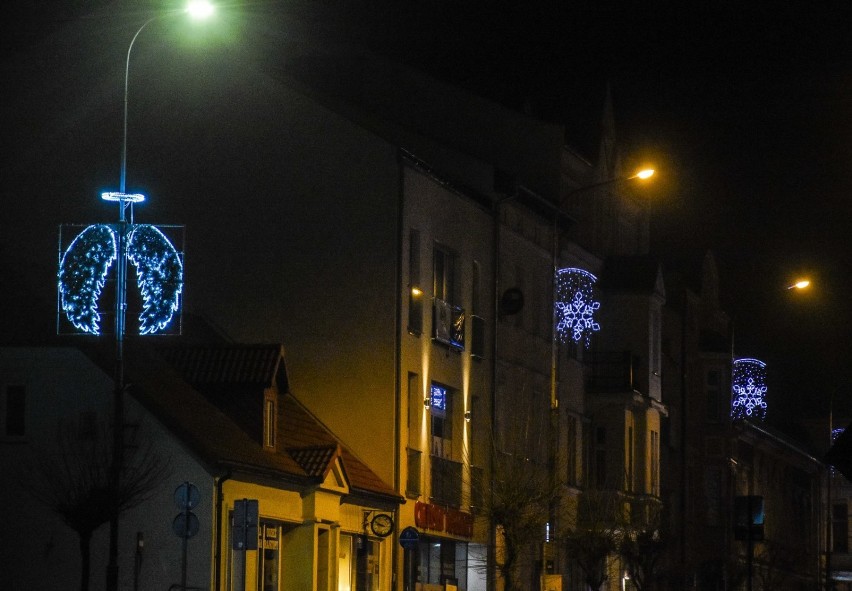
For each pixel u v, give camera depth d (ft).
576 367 206.59
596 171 221.46
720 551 274.36
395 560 153.69
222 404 137.08
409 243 157.79
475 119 192.13
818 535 383.24
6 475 124.67
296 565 135.95
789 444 343.05
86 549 114.52
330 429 155.74
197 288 159.22
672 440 257.14
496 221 179.01
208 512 121.49
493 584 167.84
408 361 157.07
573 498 200.13
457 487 167.43
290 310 157.48
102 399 124.26
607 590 207.62
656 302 221.05
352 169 156.97
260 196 158.92
